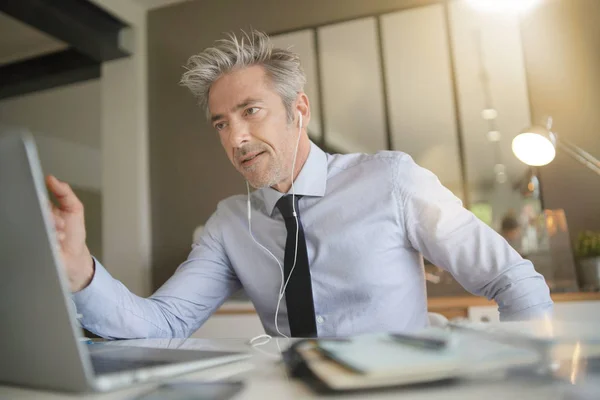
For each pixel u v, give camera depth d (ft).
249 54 3.57
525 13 7.38
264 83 3.54
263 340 2.10
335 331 3.42
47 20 7.89
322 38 8.38
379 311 3.41
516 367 1.19
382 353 1.30
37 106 12.45
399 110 7.80
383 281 3.43
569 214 6.88
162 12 9.54
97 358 1.66
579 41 7.14
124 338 2.81
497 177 7.22
